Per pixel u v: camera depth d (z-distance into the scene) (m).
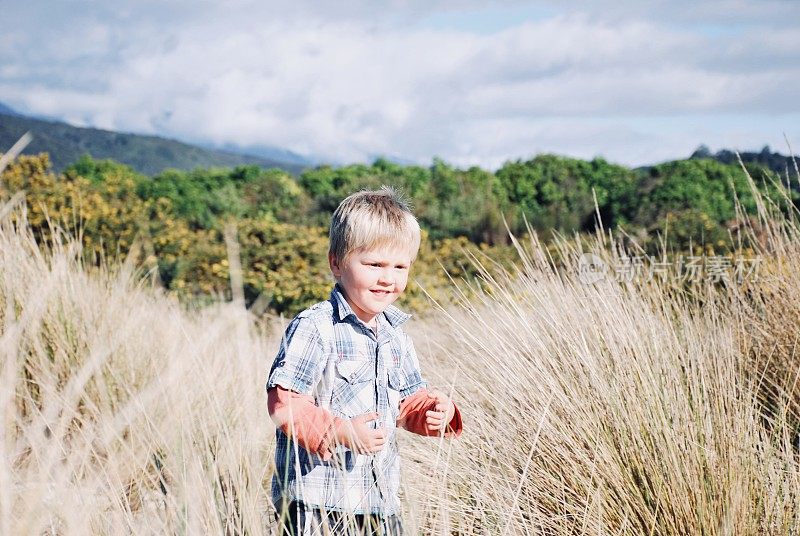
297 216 23.98
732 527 2.09
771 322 3.44
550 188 25.11
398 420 2.25
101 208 11.61
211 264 10.91
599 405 2.53
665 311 3.32
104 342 3.45
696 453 2.29
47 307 3.47
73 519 1.47
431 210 21.05
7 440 1.65
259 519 1.85
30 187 11.55
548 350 2.87
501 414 2.73
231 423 2.83
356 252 2.06
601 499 2.31
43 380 3.03
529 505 2.41
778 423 2.66
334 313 2.09
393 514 2.02
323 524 1.88
